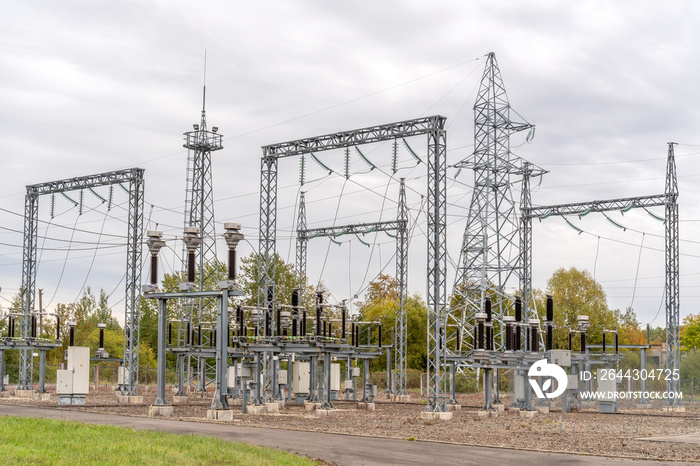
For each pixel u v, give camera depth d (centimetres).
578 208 5925
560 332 10138
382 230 6656
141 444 2222
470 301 7406
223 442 2391
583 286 10600
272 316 4603
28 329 6156
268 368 4903
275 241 4744
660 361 9444
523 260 5997
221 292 3694
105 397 6025
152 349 10581
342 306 4922
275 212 4753
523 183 6088
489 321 4962
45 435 2380
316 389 4631
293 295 4641
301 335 5047
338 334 8306
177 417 3725
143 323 10750
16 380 7844
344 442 2755
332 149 4528
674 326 5572
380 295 10800
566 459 2403
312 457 2320
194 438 2459
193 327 6500
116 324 11931
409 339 9550
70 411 4019
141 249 5428
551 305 4975
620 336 10925
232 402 5203
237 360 5547
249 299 9700
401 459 2327
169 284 10444
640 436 3275
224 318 3697
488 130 7256
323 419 3912
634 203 5756
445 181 4088
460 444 2797
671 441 3038
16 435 2323
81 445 2147
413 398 6800
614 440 3039
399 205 6588
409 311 9544
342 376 9394
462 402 6138
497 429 3503
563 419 4312
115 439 2341
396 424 3672
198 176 6156
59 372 4850
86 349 4950
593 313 10356
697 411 5512
